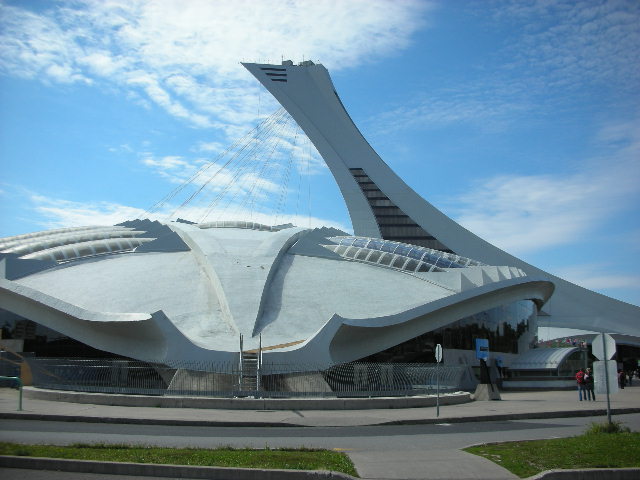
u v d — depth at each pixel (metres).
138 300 34.66
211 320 33.53
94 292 35.12
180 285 36.78
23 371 31.69
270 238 43.19
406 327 35.59
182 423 19.77
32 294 31.92
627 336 70.94
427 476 11.57
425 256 44.00
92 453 12.86
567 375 46.78
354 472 11.77
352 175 83.56
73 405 23.92
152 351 30.39
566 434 18.41
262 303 35.06
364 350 34.25
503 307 44.50
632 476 12.05
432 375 31.41
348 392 27.98
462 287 38.62
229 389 28.11
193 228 45.28
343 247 45.00
